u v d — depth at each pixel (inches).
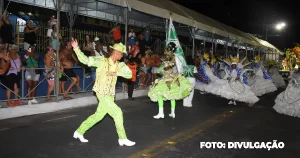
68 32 488.4
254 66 625.9
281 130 294.5
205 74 440.1
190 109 392.8
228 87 418.9
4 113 290.0
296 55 412.8
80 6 499.5
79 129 231.1
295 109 366.3
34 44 411.2
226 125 307.7
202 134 268.5
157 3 496.4
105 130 268.4
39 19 528.7
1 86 330.3
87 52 444.1
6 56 293.0
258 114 375.9
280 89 739.4
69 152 207.0
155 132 269.1
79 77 395.2
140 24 646.5
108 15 561.0
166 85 315.6
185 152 217.3
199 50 761.0
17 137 235.1
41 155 198.7
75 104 365.4
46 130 258.7
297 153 224.7
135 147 223.9
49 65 339.0
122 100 439.5
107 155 204.2
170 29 347.9
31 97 324.8
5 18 365.7
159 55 559.5
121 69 221.1
